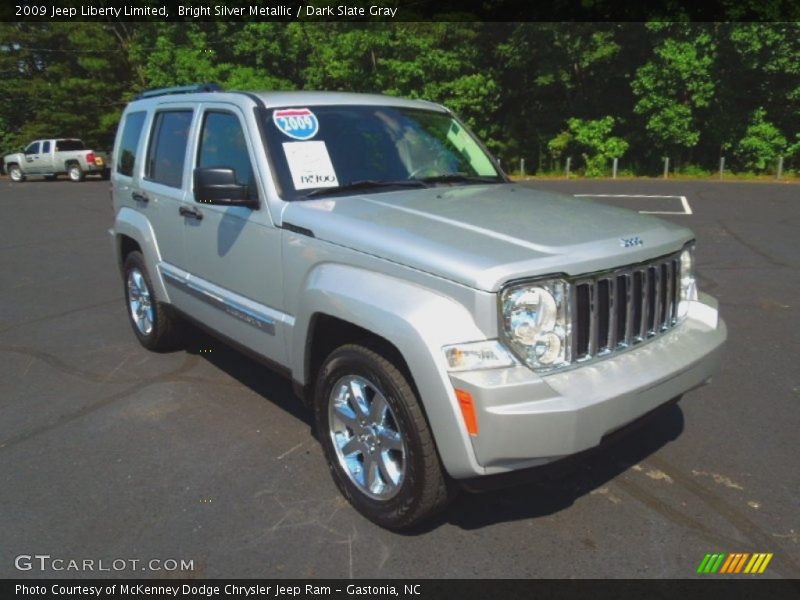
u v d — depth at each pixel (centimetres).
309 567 294
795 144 2278
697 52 2197
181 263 475
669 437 398
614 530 314
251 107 397
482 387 259
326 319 333
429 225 315
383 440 312
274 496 349
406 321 276
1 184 2706
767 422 415
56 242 1165
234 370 525
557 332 282
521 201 369
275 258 366
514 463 270
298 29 2536
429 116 463
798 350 537
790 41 2069
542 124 2789
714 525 317
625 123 2594
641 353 310
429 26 2462
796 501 334
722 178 2273
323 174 381
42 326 659
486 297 265
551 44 2419
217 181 366
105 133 3272
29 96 3347
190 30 2658
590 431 272
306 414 446
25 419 446
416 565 293
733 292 714
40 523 329
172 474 373
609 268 293
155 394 482
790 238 1017
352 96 445
